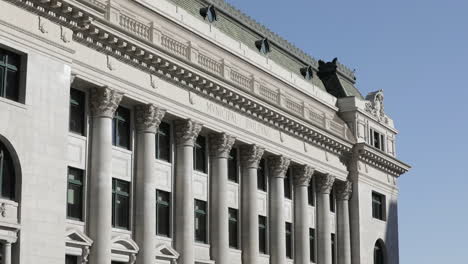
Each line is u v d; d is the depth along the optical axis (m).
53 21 45.00
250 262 62.88
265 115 65.62
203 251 58.56
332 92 84.12
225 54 65.06
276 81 71.31
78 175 48.78
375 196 85.25
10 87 42.94
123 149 52.50
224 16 69.75
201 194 59.47
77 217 48.34
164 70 54.44
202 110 58.66
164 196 56.00
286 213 70.19
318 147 74.50
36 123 43.22
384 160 84.56
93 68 48.94
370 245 81.50
